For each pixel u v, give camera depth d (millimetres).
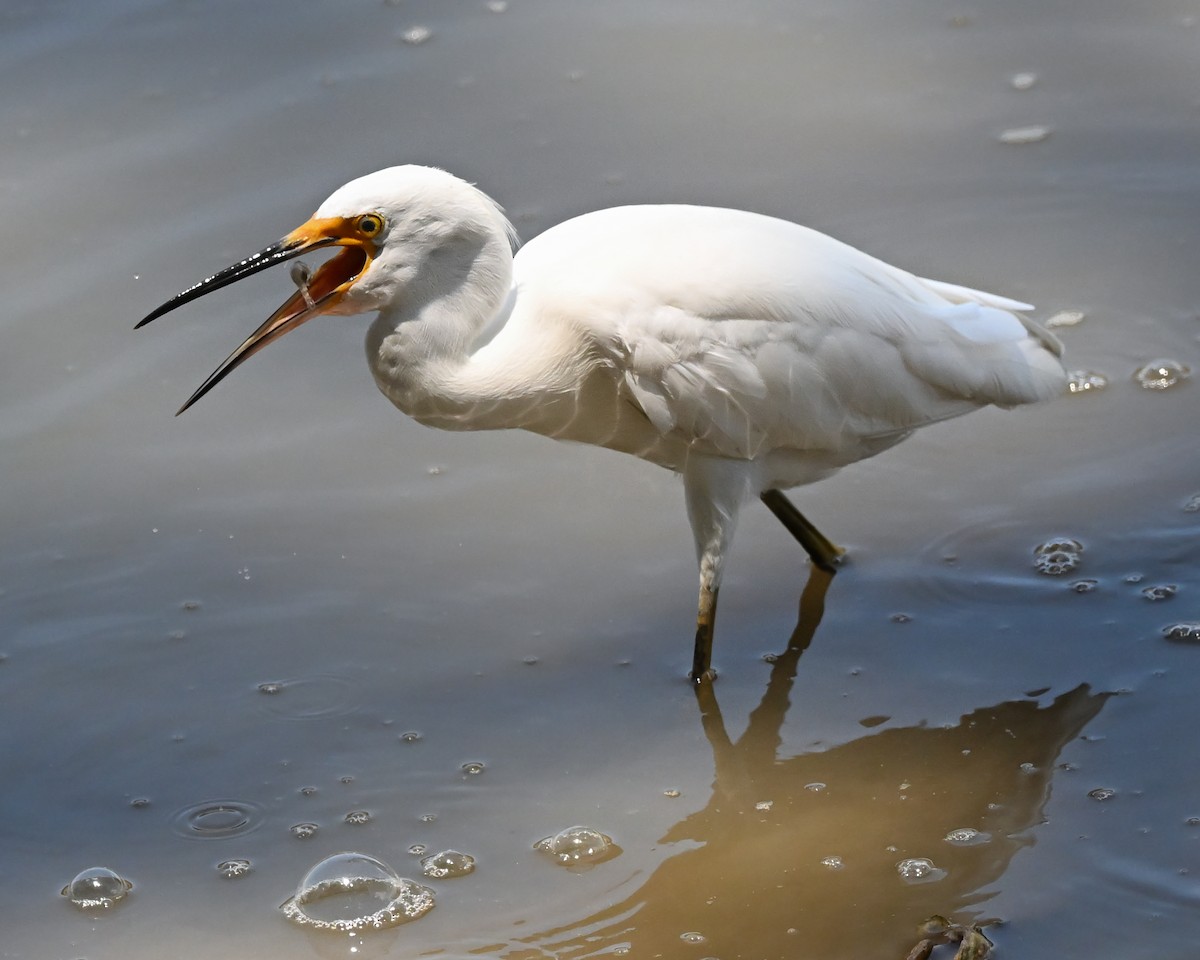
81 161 13695
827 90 14406
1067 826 8039
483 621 9883
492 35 15227
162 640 9758
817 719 9016
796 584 10125
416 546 10477
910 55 14844
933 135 13844
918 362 9117
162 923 7793
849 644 9570
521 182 13320
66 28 15328
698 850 8094
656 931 7570
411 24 15391
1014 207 13062
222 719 9180
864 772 8594
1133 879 7641
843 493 10812
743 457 9172
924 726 8883
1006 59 14727
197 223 12992
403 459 11250
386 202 8586
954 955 7238
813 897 7730
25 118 14188
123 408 11586
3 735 9094
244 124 14039
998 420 11273
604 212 9414
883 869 7875
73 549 10438
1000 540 10211
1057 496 10508
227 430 11469
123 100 14367
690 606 9984
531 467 11211
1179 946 7207
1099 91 14250
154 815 8523
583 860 8062
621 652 9617
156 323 12227
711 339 8766
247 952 7582
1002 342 9328
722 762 8727
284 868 8133
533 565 10305
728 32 15219
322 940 7625
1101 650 9266
